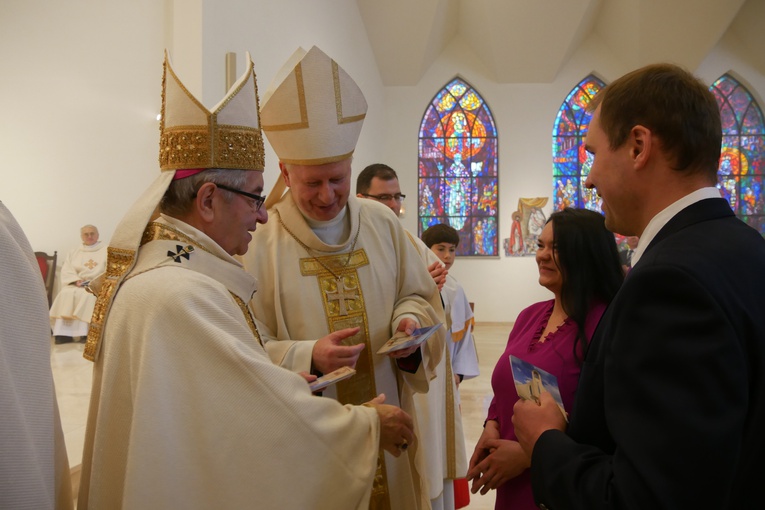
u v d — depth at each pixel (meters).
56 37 8.41
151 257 1.33
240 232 1.47
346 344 1.95
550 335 1.77
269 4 6.68
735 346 0.91
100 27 8.37
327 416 1.28
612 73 14.34
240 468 1.18
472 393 7.16
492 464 1.61
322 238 2.02
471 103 14.74
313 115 1.82
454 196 14.80
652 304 0.97
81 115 8.49
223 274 1.40
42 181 8.57
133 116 8.46
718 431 0.87
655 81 1.12
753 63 14.04
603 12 13.69
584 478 1.04
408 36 13.12
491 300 14.57
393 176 3.08
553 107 14.49
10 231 1.20
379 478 1.92
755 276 0.98
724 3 12.37
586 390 1.17
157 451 1.15
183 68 5.12
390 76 14.24
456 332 3.45
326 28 9.27
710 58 14.10
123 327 1.24
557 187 14.59
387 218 2.16
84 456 1.30
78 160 8.55
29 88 8.48
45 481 1.13
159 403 1.17
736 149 14.37
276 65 6.93
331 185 1.91
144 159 8.48
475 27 13.82
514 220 14.53
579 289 1.70
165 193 1.42
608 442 1.14
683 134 1.08
